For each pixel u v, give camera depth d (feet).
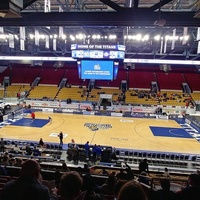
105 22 13.65
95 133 69.10
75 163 44.19
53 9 62.54
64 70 136.05
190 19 13.14
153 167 42.29
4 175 18.20
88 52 59.36
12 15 11.42
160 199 11.79
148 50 105.19
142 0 51.80
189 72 132.05
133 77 128.06
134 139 64.34
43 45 96.94
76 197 6.37
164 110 102.27
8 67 137.08
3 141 51.24
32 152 45.03
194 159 49.90
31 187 6.28
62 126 76.33
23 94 115.85
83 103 106.42
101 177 20.65
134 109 102.22
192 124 83.61
